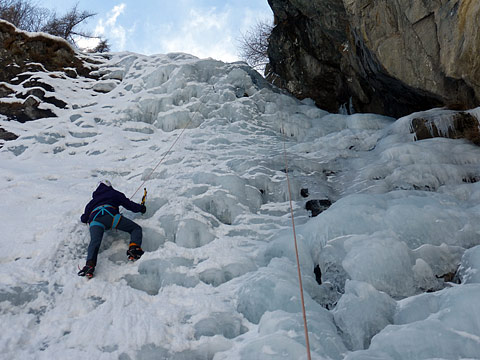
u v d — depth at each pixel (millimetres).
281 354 2330
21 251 3600
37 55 10680
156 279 3648
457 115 6258
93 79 11188
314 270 3701
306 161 6621
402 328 2385
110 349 2598
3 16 18328
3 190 5070
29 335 2699
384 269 3162
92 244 3580
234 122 8812
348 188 5711
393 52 7035
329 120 9336
